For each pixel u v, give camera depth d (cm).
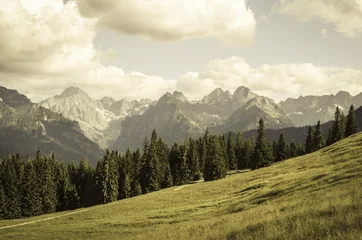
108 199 9400
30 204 9031
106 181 9481
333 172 3059
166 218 4056
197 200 5516
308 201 1886
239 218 2144
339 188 2056
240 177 7612
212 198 5312
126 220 4325
